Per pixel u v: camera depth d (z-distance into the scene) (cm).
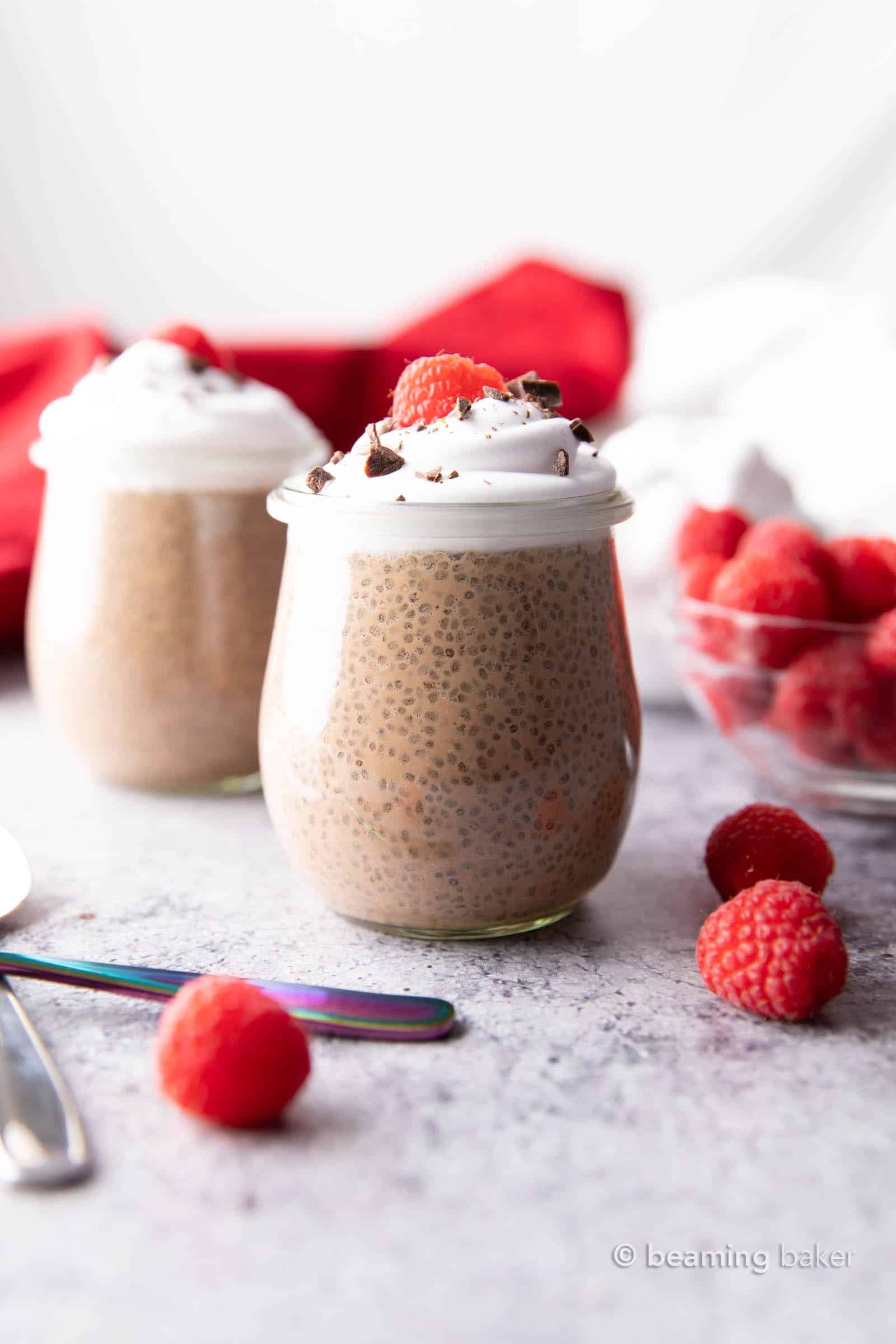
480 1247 28
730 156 80
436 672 34
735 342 70
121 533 42
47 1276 27
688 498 51
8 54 79
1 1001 32
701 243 82
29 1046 31
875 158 78
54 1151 29
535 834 35
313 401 63
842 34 76
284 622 36
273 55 81
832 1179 29
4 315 84
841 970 33
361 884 35
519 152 83
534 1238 28
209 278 85
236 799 44
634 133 81
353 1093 31
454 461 34
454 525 33
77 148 82
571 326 67
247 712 43
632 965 35
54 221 83
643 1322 27
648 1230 28
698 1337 26
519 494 34
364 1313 27
